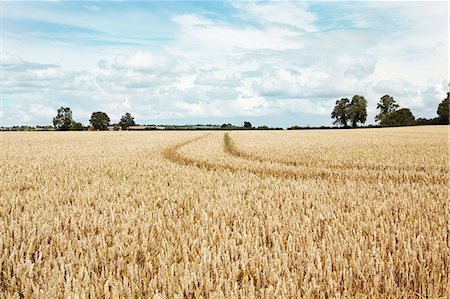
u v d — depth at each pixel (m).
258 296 3.10
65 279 3.41
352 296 3.16
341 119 105.06
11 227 4.71
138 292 3.05
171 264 3.63
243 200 6.59
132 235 4.51
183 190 7.71
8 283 3.34
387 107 106.50
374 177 11.56
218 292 2.88
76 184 8.91
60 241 4.21
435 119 98.50
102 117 109.88
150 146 25.34
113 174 10.98
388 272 3.50
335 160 16.11
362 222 4.96
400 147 23.66
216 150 21.34
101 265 3.71
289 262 3.62
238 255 3.92
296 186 8.23
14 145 28.72
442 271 3.50
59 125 109.00
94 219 5.02
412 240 4.26
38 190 8.05
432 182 10.50
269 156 17.97
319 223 5.07
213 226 4.69
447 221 5.36
